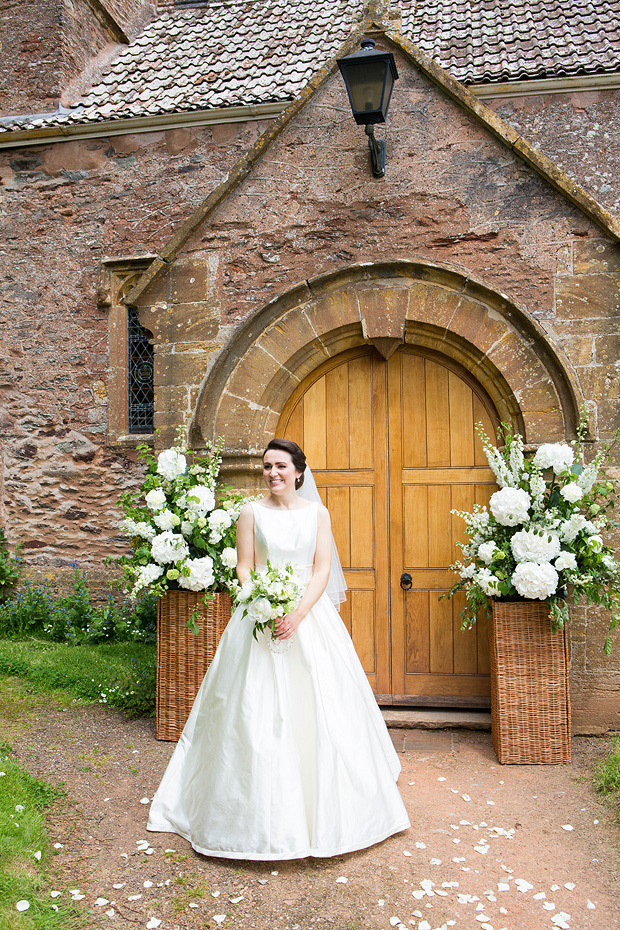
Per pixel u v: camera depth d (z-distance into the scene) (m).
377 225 4.68
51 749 3.99
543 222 4.48
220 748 2.92
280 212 4.81
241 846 2.78
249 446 4.73
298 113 4.81
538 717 3.93
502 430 4.69
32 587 6.43
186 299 4.91
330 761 2.87
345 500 4.89
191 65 7.19
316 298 4.71
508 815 3.31
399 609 4.79
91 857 2.88
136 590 4.01
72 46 7.10
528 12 6.84
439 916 2.52
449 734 4.46
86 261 6.58
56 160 6.68
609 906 2.60
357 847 2.85
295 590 2.88
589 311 4.40
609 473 4.33
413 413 4.84
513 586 3.96
